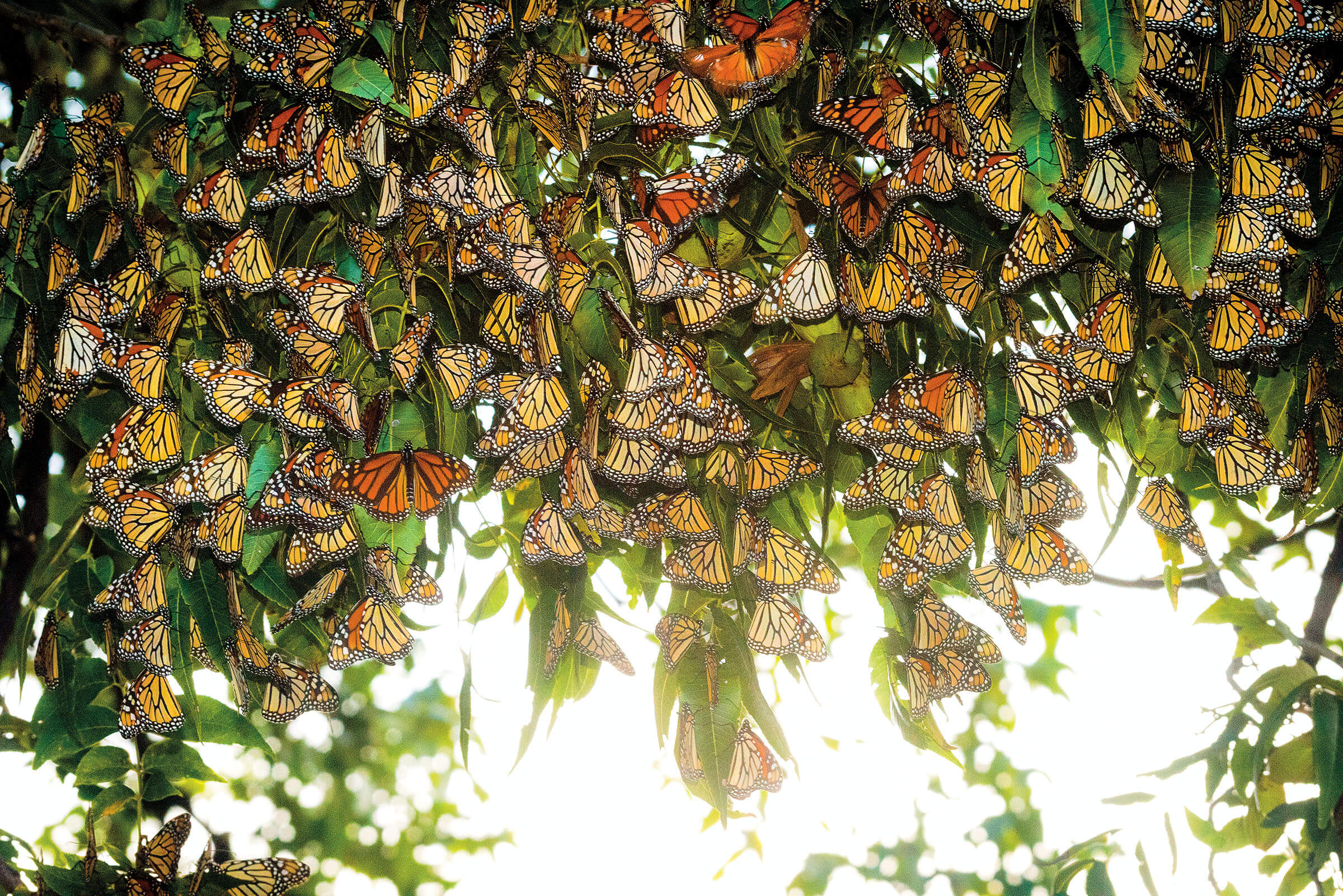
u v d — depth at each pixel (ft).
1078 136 7.81
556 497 7.97
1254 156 7.82
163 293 8.12
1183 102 7.89
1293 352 8.11
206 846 8.28
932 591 8.22
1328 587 8.52
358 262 8.02
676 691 8.10
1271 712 8.13
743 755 8.11
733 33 7.93
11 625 8.49
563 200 7.98
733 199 8.11
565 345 7.84
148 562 8.01
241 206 8.01
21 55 8.74
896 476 7.98
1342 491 8.16
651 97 7.94
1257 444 8.07
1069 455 7.92
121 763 8.27
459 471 7.79
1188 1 7.68
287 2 8.12
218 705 8.16
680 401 7.85
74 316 7.96
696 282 7.88
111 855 8.30
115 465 7.94
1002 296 7.95
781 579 8.12
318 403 7.74
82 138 8.13
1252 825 8.39
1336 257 8.01
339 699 8.29
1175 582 8.25
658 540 8.09
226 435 8.07
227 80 8.02
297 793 21.39
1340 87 7.95
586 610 8.32
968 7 7.72
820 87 8.04
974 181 7.77
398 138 7.98
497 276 7.85
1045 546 8.08
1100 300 7.88
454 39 7.89
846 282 7.93
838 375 7.95
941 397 7.83
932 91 8.03
